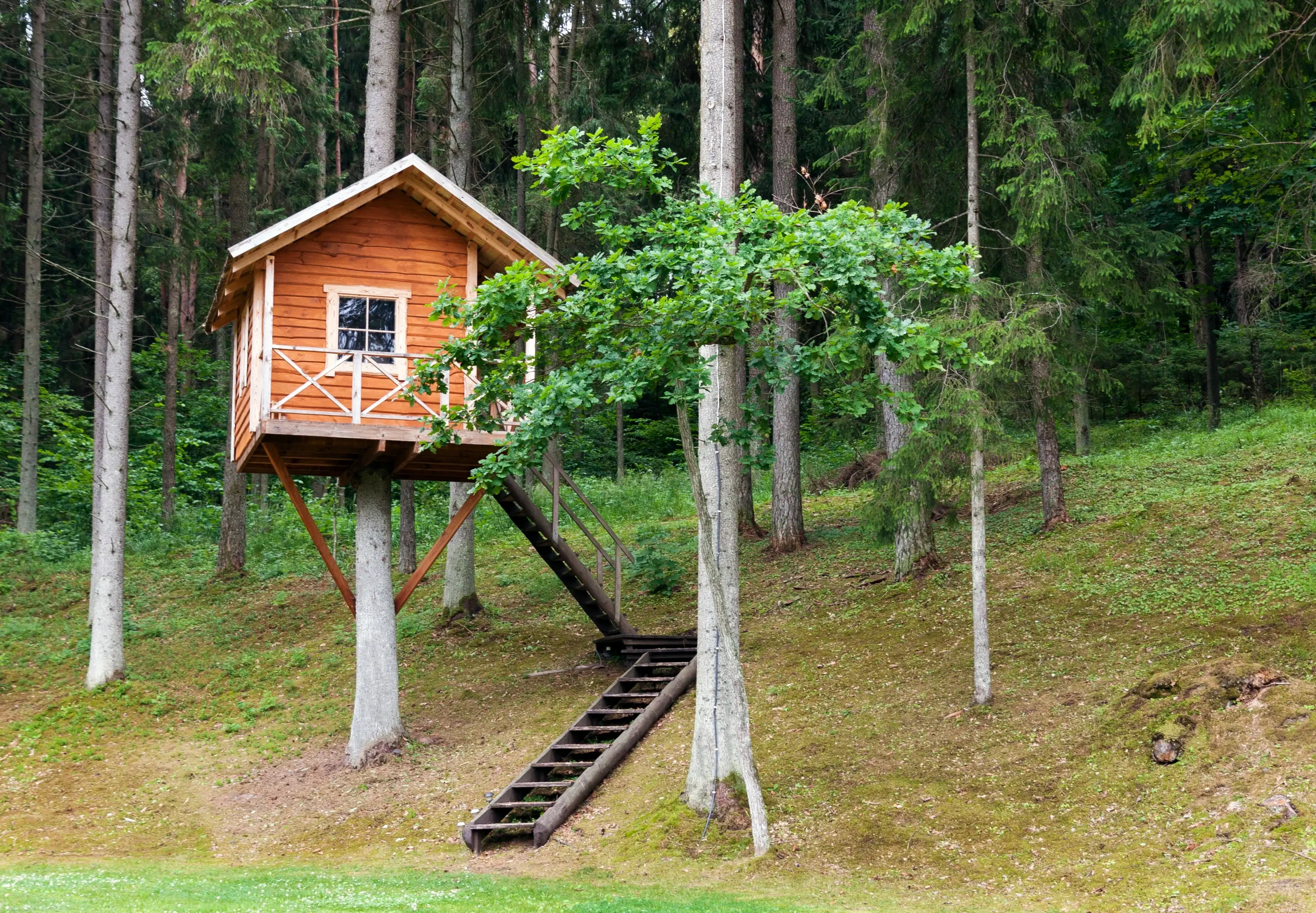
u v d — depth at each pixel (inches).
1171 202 1055.0
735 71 524.7
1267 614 524.4
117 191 747.4
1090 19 587.5
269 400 557.3
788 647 655.8
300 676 740.7
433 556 630.5
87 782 593.3
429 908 357.4
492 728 625.9
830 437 1220.5
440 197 593.3
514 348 524.7
